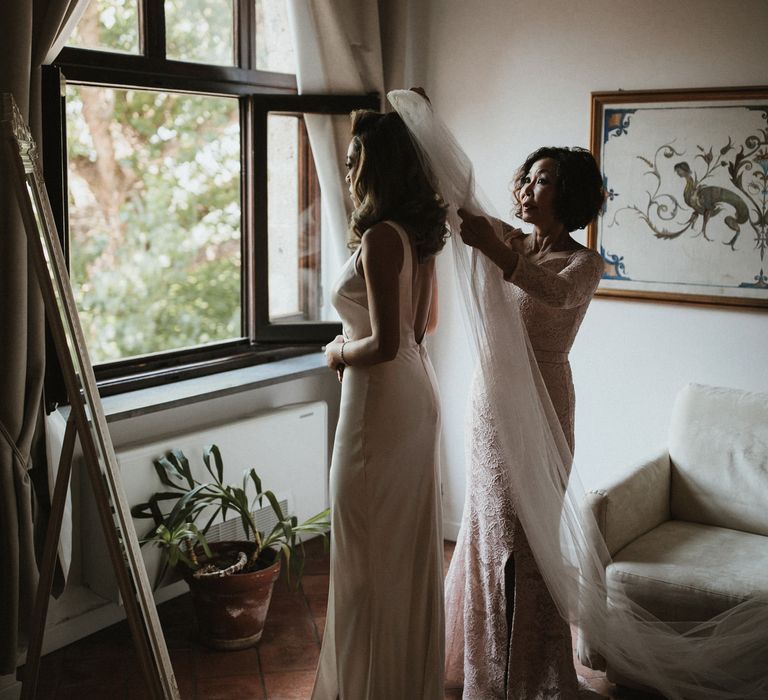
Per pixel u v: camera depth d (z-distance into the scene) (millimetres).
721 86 3395
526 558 2721
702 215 3465
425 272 2553
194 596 3180
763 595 2725
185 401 3348
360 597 2541
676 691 2777
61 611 3199
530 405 2570
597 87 3652
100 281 3932
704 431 3320
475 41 3900
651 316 3639
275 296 3936
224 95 3676
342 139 3814
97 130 3762
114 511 2006
